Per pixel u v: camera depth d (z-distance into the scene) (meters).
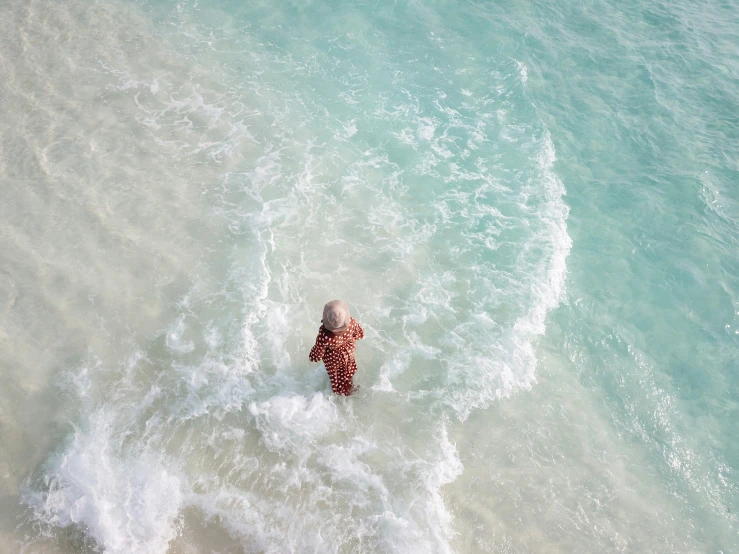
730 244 10.20
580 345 8.83
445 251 9.87
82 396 7.65
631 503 7.23
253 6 14.56
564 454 7.64
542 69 13.44
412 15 14.63
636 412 8.12
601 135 12.07
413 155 11.41
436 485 7.20
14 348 8.01
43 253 9.09
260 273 9.20
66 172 10.26
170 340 8.31
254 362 8.19
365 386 8.12
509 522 6.96
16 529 6.54
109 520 6.60
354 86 12.73
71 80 12.03
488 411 8.00
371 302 9.07
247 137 11.35
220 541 6.59
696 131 12.16
